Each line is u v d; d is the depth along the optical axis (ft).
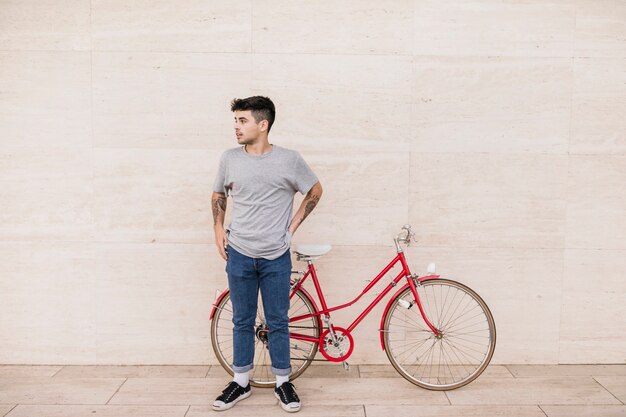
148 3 12.32
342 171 12.62
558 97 12.54
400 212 12.72
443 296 12.91
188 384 12.07
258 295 11.89
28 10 12.30
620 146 12.62
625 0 12.35
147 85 12.46
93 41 12.37
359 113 12.53
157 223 12.73
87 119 12.51
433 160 12.64
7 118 12.47
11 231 12.69
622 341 12.99
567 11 12.39
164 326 12.95
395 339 12.97
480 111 12.56
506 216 12.75
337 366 12.97
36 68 12.40
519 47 12.44
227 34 12.37
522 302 12.92
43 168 12.59
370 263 12.82
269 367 12.92
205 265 12.84
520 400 11.36
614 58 12.46
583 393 11.66
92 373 12.57
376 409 11.00
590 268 12.87
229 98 12.49
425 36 12.41
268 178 10.65
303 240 12.76
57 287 12.84
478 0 12.36
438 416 10.73
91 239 12.75
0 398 11.33
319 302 12.85
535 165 12.66
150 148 12.58
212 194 11.49
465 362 13.04
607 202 12.73
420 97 12.51
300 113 12.51
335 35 12.39
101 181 12.63
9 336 12.91
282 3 12.32
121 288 12.86
